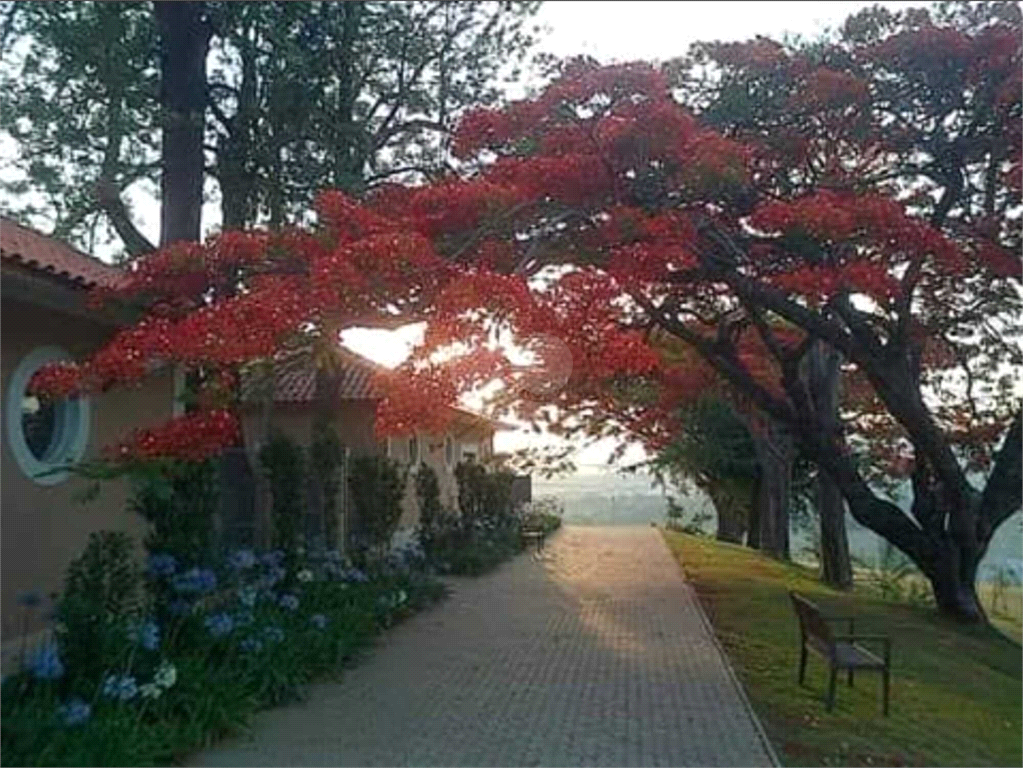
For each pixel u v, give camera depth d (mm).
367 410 22734
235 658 9844
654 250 12008
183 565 10305
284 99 16453
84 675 8258
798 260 13594
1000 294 16906
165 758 7926
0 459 10062
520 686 11102
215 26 16328
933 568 18359
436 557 22172
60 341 11148
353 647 12352
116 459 9867
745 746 8891
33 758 7020
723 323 18203
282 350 9969
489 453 36656
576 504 50531
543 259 12086
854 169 14703
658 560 26078
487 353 9789
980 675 13953
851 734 9578
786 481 31375
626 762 8344
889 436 23391
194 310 10297
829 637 10641
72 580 8977
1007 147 14203
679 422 30500
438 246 11453
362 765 8109
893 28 14188
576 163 12188
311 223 15031
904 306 15555
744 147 12867
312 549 14875
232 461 16203
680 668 12203
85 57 15477
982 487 19938
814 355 19719
